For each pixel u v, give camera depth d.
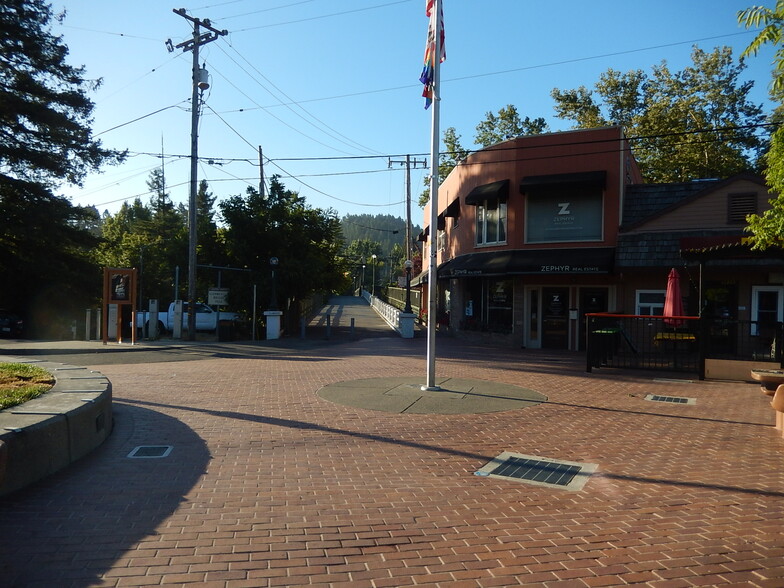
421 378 12.64
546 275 20.33
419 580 3.93
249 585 3.80
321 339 23.64
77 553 4.18
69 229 28.00
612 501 5.56
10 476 5.31
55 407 6.42
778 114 18.58
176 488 5.61
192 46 22.30
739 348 17.53
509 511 5.26
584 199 20.00
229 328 22.80
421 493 5.68
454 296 25.80
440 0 10.95
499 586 3.87
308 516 5.01
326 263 29.00
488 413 9.33
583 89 33.22
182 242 27.45
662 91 31.94
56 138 26.84
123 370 13.58
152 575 3.89
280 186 26.80
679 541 4.64
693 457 7.08
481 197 21.56
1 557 4.09
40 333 30.27
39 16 26.16
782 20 7.61
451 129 38.44
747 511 5.32
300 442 7.36
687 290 18.33
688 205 18.62
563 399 10.66
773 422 9.00
